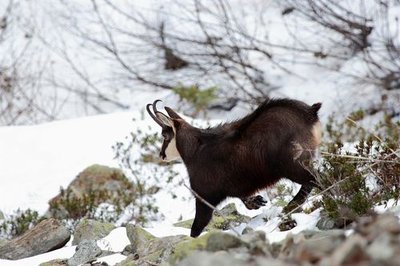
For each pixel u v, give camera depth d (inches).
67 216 1560.0
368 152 1211.9
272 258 717.9
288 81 2527.1
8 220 1571.1
